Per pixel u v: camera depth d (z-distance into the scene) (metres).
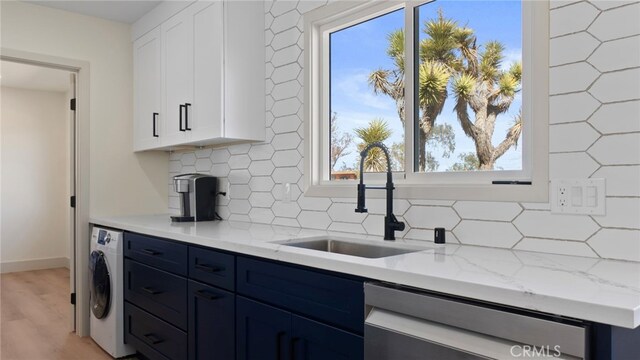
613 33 1.34
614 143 1.34
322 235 2.07
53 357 2.87
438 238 1.73
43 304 4.12
